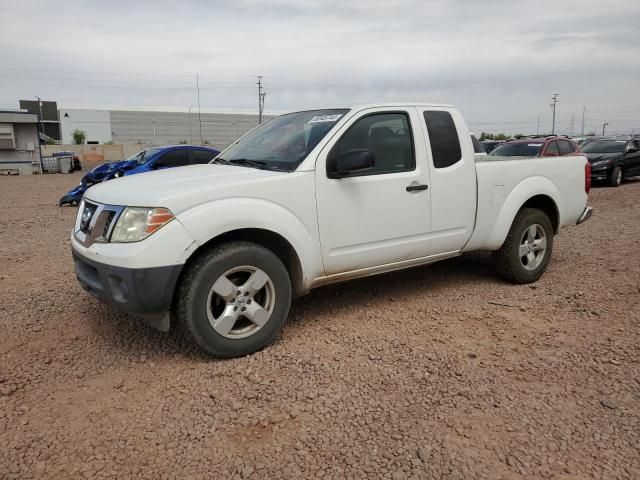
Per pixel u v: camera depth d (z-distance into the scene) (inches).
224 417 116.3
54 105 3735.2
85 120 3595.0
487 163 197.3
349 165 151.9
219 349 141.4
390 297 199.2
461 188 187.9
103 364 142.3
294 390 127.7
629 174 693.3
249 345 145.8
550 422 113.7
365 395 125.3
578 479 95.9
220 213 137.5
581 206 236.7
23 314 180.5
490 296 199.9
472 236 195.5
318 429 111.7
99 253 135.2
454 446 105.5
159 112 3722.9
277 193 147.8
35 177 1177.4
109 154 2095.2
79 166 1546.5
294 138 170.7
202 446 106.0
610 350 148.3
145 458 102.3
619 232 331.3
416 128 178.4
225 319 141.0
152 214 131.2
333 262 161.6
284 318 151.9
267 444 106.7
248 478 96.4
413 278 224.4
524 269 211.9
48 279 226.4
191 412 118.4
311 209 154.0
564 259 258.4
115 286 134.5
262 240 155.4
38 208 524.7
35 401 123.1
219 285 139.0
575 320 172.7
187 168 175.6
